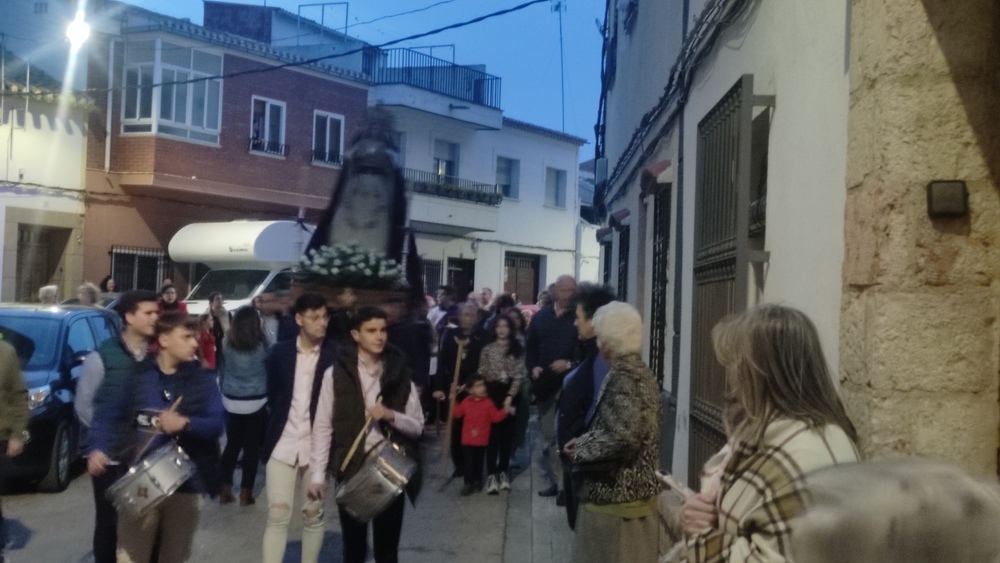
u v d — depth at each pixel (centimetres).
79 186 2183
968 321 341
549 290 1362
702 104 714
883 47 354
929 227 345
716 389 586
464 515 883
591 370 572
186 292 2372
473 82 3281
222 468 880
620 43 1552
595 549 464
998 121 345
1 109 2020
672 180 868
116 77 2258
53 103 2109
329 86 2709
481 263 3344
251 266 2044
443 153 3216
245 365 873
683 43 798
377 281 923
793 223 470
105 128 2234
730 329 269
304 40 3366
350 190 1022
